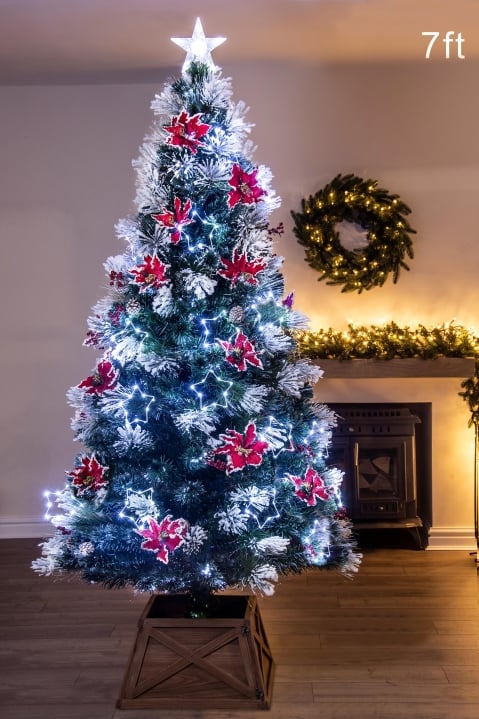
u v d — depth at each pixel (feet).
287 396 9.82
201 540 8.92
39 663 10.46
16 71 14.66
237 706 9.25
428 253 14.96
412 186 14.84
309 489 9.29
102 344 9.71
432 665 10.23
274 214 15.01
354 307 15.11
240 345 8.84
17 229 15.61
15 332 15.72
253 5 11.69
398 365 14.44
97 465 9.13
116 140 15.43
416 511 15.43
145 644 9.39
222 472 9.32
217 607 9.95
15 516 16.03
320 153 14.90
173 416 9.03
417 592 12.82
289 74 14.87
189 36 12.94
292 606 12.32
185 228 9.07
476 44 13.57
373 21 12.45
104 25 12.43
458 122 14.74
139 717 9.13
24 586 13.34
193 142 8.85
